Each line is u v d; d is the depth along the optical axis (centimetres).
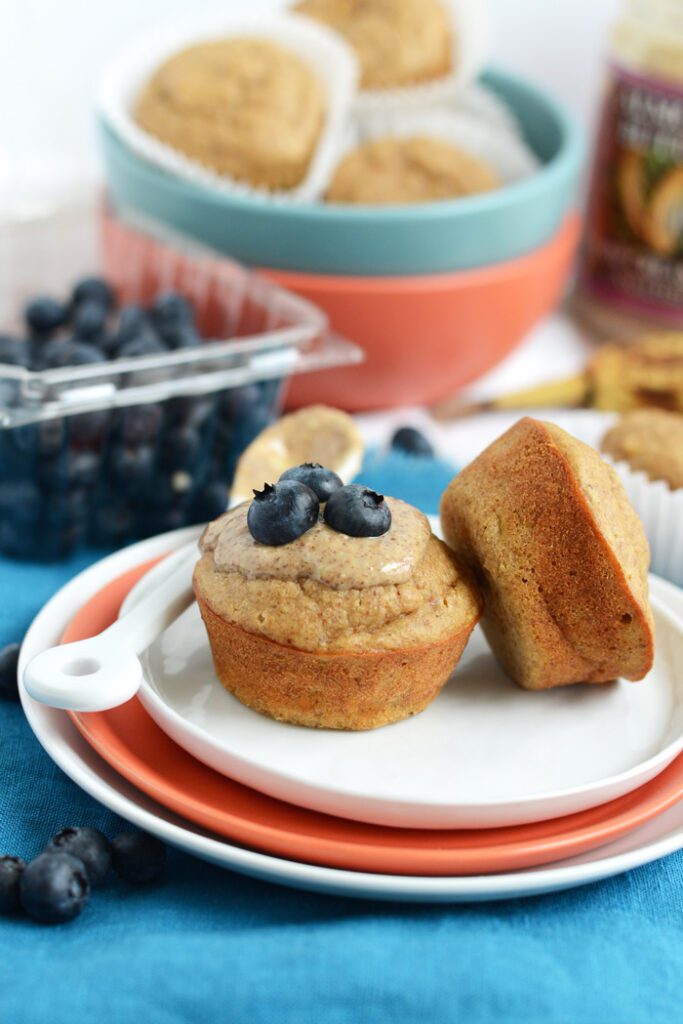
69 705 51
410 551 53
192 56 77
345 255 73
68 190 78
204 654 55
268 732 53
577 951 49
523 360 84
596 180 84
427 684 53
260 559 52
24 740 55
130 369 63
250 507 53
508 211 73
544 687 55
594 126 98
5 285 76
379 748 52
